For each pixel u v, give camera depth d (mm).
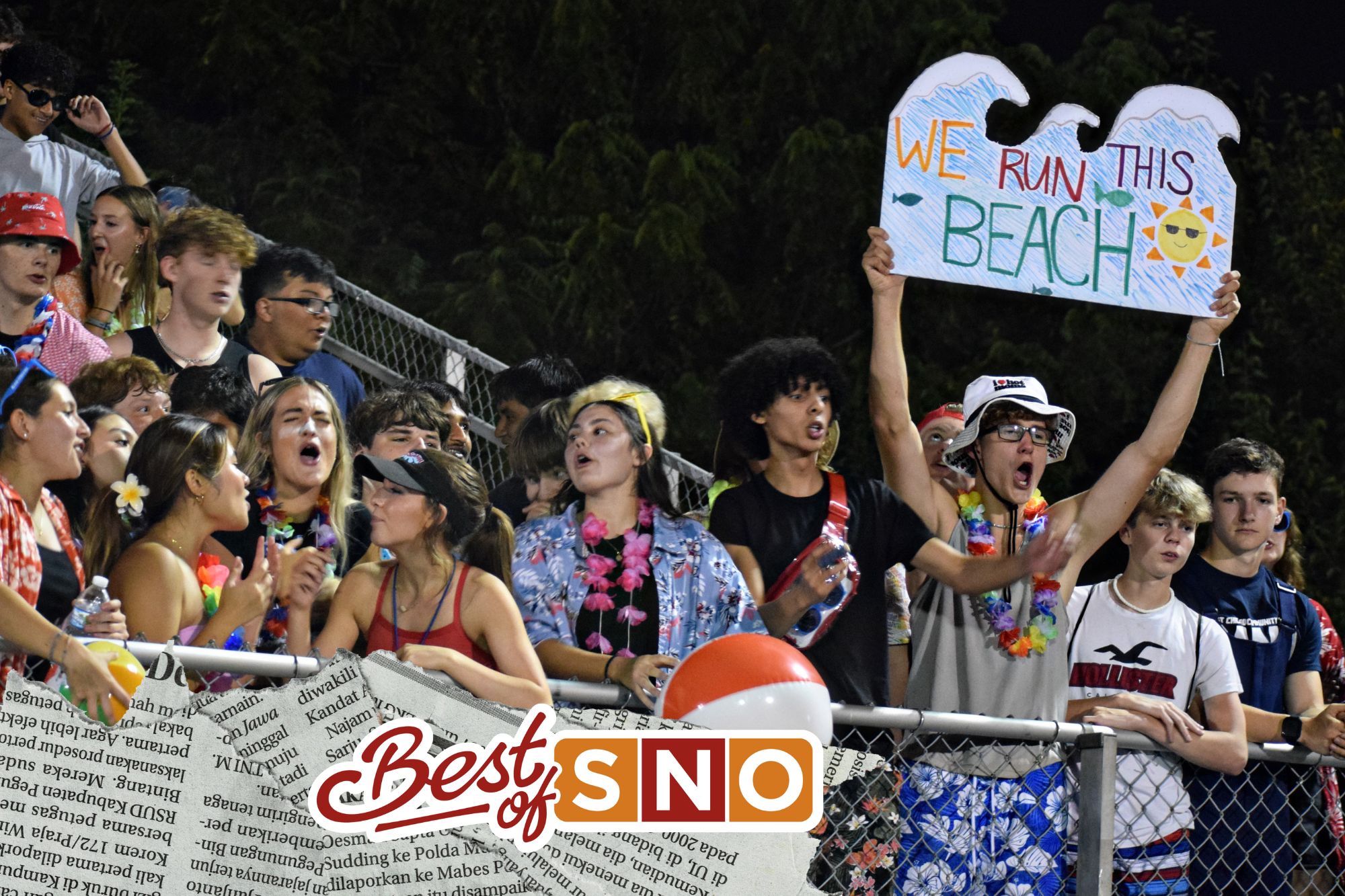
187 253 20641
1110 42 60844
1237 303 16484
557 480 17375
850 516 15758
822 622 15016
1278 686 18094
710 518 15953
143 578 14094
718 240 60344
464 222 61219
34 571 13680
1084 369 54125
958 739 14984
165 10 58844
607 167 58719
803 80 61156
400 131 60156
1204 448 56594
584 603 14422
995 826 14906
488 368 27984
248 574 16172
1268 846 16984
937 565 15781
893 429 16641
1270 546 19609
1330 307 59250
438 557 13914
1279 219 61625
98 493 16016
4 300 19719
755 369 16062
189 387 17859
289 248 22062
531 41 62781
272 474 16703
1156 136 16391
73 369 20062
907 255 16281
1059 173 16328
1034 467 16703
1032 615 15906
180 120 58312
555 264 57625
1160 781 16094
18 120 24484
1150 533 16625
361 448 18609
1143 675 16547
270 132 58969
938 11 61406
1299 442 55875
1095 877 14078
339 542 16781
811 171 57562
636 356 58125
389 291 55750
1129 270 16359
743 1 62219
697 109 60938
